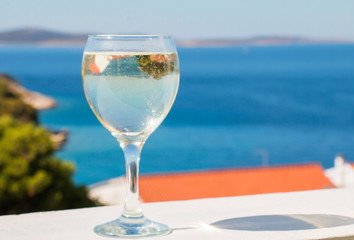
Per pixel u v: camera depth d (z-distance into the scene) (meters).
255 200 1.33
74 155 55.16
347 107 79.62
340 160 23.47
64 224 1.12
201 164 57.41
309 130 67.44
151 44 1.05
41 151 7.40
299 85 102.00
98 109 1.07
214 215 1.18
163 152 59.81
